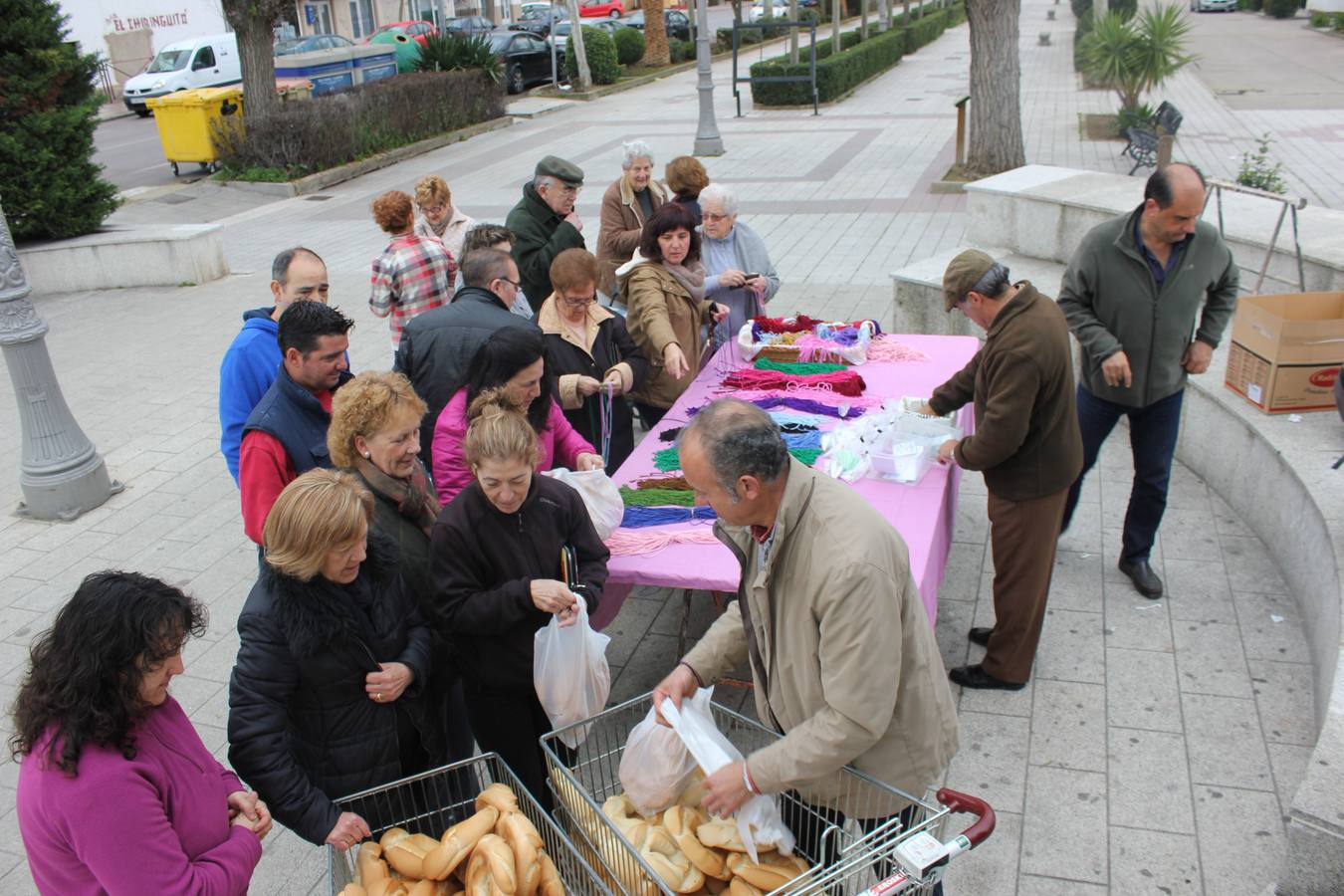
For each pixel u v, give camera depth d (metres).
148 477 6.52
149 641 1.94
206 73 24.39
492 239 4.42
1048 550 3.63
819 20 36.75
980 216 8.28
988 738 3.70
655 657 4.34
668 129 19.11
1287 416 4.91
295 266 3.76
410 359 3.93
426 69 21.03
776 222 11.88
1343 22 30.75
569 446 3.68
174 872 1.98
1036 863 3.13
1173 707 3.79
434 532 2.79
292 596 2.35
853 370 4.88
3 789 3.75
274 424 3.25
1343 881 2.64
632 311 4.70
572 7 24.20
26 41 10.79
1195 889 3.01
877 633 2.06
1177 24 16.06
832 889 2.28
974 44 12.45
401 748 2.64
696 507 3.72
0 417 7.72
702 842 2.31
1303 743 3.55
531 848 2.20
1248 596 4.42
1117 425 6.27
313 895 3.24
